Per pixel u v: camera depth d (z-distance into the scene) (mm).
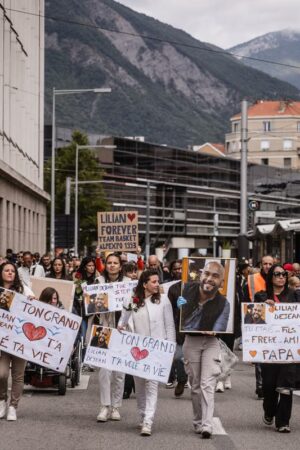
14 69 56344
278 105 186625
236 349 27062
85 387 18078
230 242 154125
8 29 52031
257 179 154750
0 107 49344
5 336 14172
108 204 96250
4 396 14227
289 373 13250
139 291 13641
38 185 74000
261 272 18141
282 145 185000
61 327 14328
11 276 14484
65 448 11656
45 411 14906
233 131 188875
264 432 13102
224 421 14141
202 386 12805
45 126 125500
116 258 16078
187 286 13109
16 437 12445
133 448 11742
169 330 13523
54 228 61875
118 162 132000
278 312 13578
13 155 55844
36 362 14227
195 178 146125
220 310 13008
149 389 13164
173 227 141375
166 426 13578
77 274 19797
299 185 156750
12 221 55750
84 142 97750
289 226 37812
